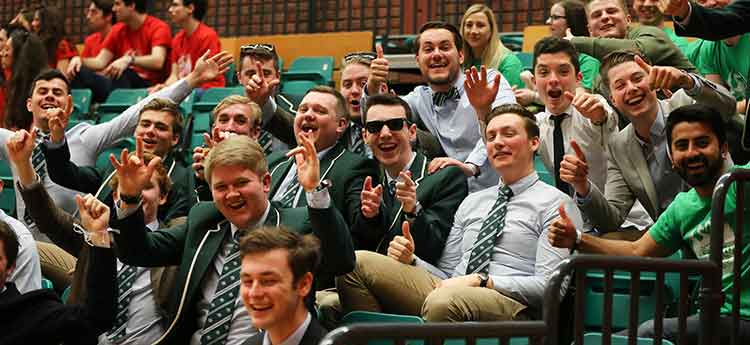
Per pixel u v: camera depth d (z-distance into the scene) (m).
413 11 10.88
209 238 4.80
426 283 5.00
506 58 7.61
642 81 5.38
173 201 6.02
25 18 9.85
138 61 9.81
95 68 9.97
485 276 4.79
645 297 5.04
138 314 5.16
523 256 5.05
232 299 4.64
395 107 5.80
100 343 5.16
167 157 6.41
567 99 5.87
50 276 5.99
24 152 5.46
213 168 4.66
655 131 5.43
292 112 7.09
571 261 3.73
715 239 4.17
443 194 5.57
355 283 4.96
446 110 6.75
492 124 5.20
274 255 3.91
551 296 3.71
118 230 4.68
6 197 7.57
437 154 6.68
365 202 5.21
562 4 7.77
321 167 5.83
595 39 6.36
